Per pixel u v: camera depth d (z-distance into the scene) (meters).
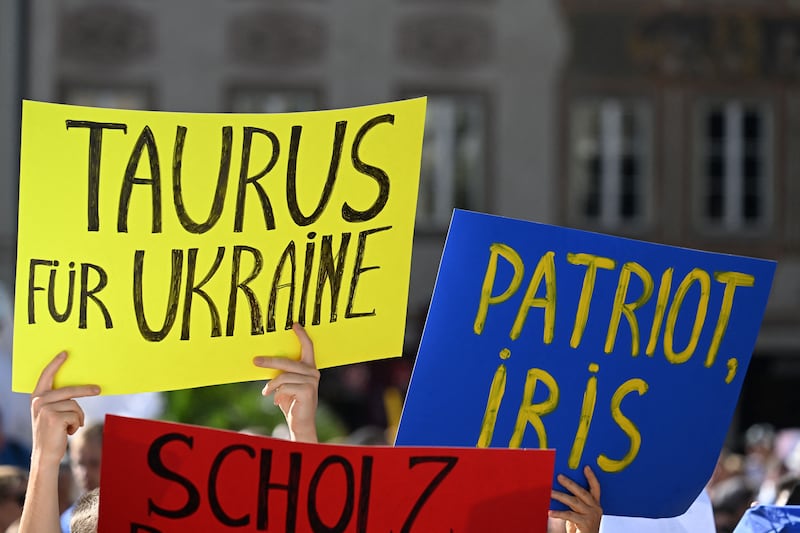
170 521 4.20
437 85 28.78
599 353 4.78
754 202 29.56
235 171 4.69
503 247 4.73
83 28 28.02
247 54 28.44
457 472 4.16
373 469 4.16
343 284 4.74
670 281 4.83
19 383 4.55
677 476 4.83
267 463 4.18
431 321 4.70
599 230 29.25
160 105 28.25
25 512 4.35
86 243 4.59
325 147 4.74
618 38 29.12
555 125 29.02
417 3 28.80
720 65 29.25
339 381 26.69
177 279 4.65
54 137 4.56
